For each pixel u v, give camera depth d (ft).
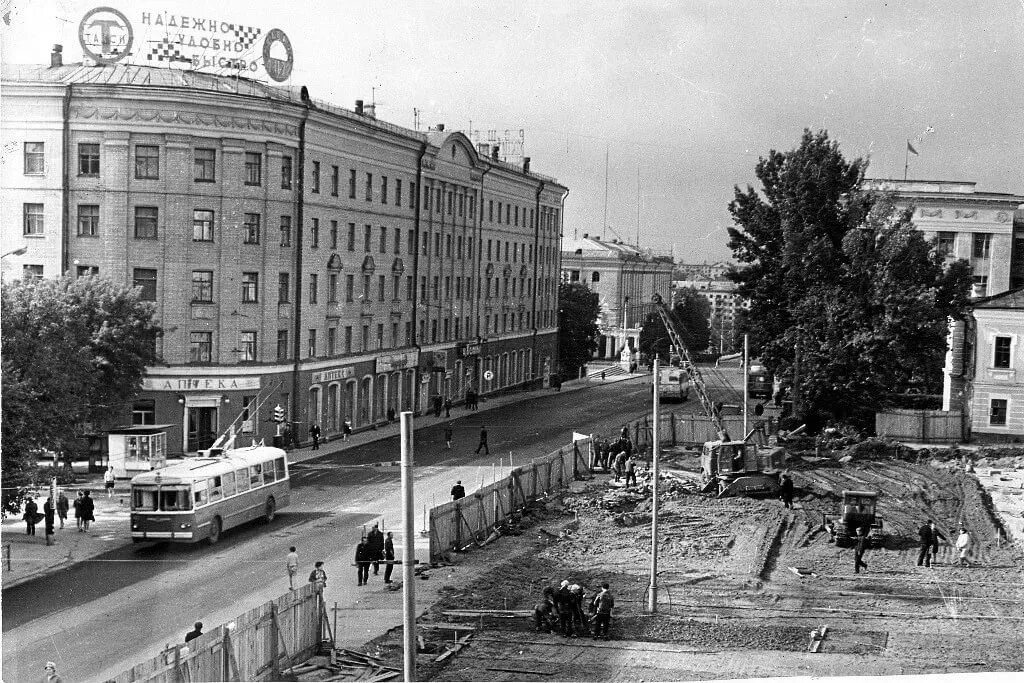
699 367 411.95
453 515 144.87
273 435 225.97
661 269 504.84
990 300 233.35
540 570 137.18
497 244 363.76
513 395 372.38
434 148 302.04
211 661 88.99
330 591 124.16
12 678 92.99
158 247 208.95
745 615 119.03
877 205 240.32
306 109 226.99
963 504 176.35
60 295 174.50
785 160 247.70
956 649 107.34
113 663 96.84
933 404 288.51
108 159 205.77
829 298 237.04
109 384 180.55
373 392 273.54
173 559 136.77
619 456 200.75
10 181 204.85
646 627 114.32
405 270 290.35
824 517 159.84
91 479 189.26
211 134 211.61
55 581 125.49
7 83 202.08
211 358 214.28
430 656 103.71
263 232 220.43
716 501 178.19
